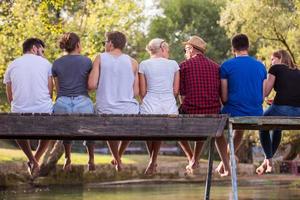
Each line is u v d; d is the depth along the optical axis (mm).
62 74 8234
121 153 9039
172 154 41812
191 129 7500
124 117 7473
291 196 19453
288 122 7617
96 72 8242
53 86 8703
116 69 8266
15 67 8281
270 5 23297
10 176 20703
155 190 21453
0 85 22500
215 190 21656
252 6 23234
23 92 8219
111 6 22984
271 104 9180
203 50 8852
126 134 7477
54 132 7445
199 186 23562
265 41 24484
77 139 8312
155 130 7492
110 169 24922
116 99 8250
